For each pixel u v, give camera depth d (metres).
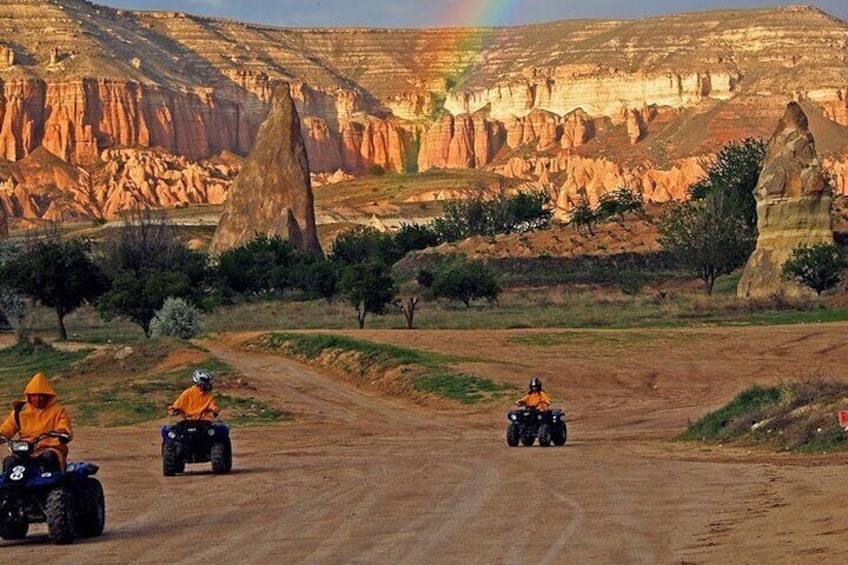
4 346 95.75
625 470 30.89
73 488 20.89
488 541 19.61
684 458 34.06
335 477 30.94
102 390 62.47
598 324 98.75
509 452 38.06
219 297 148.12
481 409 56.75
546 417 40.09
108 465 35.91
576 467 32.09
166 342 75.62
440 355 70.75
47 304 105.50
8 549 20.11
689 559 17.48
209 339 94.19
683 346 76.19
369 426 51.44
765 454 33.78
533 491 26.61
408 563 17.77
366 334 85.00
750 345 75.88
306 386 65.81
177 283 103.19
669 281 153.88
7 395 64.00
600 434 45.62
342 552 18.89
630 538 19.56
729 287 141.62
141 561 18.61
